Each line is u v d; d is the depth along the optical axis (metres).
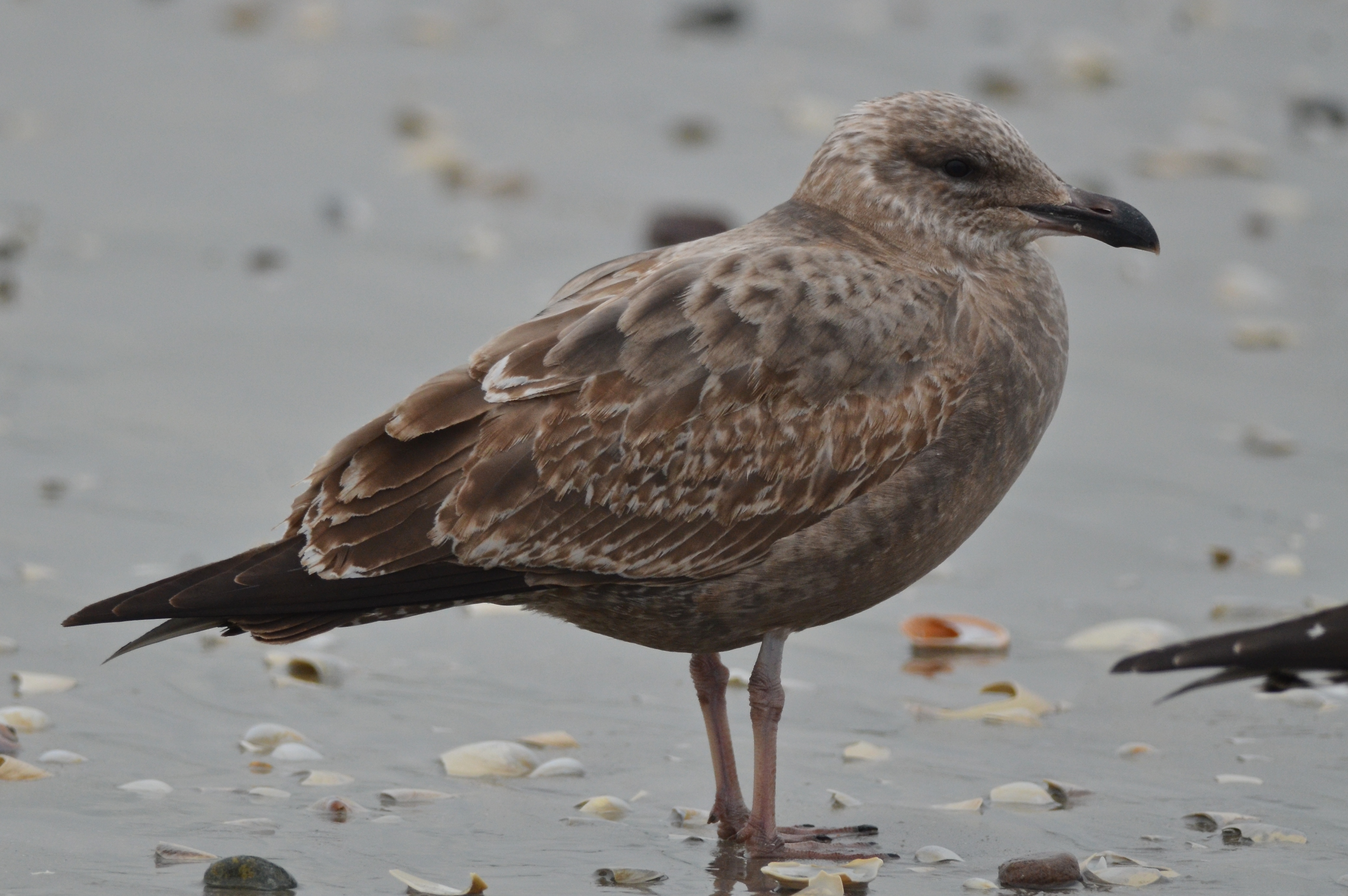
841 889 8.88
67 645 11.78
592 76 27.58
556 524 9.48
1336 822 9.84
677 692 11.71
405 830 9.48
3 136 23.31
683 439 9.53
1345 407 17.30
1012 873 9.01
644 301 9.67
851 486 9.71
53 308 18.20
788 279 9.77
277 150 23.55
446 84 26.84
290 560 9.34
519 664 12.06
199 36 28.45
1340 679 9.22
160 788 9.83
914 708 11.48
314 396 16.41
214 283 19.17
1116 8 32.34
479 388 9.53
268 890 8.63
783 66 28.28
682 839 9.60
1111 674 10.83
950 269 10.45
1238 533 14.56
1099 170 24.09
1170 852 9.43
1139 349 18.69
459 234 21.03
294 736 10.57
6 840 9.09
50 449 15.05
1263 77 28.61
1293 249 21.67
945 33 30.45
